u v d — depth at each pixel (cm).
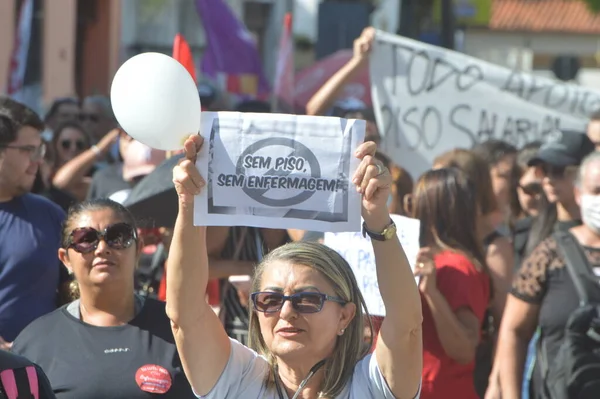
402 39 1447
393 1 4025
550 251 873
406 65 1448
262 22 4609
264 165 541
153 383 706
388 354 559
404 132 1456
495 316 1016
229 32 2589
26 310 863
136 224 783
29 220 887
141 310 746
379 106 1454
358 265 843
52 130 1827
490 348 1017
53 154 1423
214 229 964
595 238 894
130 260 751
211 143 543
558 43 6644
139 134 535
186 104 529
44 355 721
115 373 708
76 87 3472
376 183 527
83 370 709
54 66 3112
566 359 820
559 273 862
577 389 816
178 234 559
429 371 852
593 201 880
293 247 570
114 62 3531
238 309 950
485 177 1060
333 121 537
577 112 1467
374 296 834
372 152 534
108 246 744
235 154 542
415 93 1452
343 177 537
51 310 882
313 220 542
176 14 3828
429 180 922
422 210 917
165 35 3803
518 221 1173
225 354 580
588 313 823
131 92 527
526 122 1466
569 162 1027
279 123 541
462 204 910
